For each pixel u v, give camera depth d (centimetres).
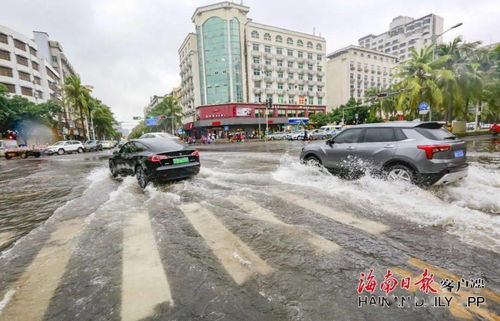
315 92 5328
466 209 371
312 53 5216
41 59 4669
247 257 264
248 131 4744
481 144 1475
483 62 2589
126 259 268
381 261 247
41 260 273
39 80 4531
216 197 499
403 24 10225
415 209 380
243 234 321
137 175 651
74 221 393
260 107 4644
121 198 520
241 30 4425
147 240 314
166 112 5359
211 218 384
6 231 373
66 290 218
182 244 300
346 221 349
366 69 6184
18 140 3444
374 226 329
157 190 579
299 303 192
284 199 463
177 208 441
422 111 1928
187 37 4938
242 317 179
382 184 500
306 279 221
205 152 1856
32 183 782
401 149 482
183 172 625
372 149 529
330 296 198
